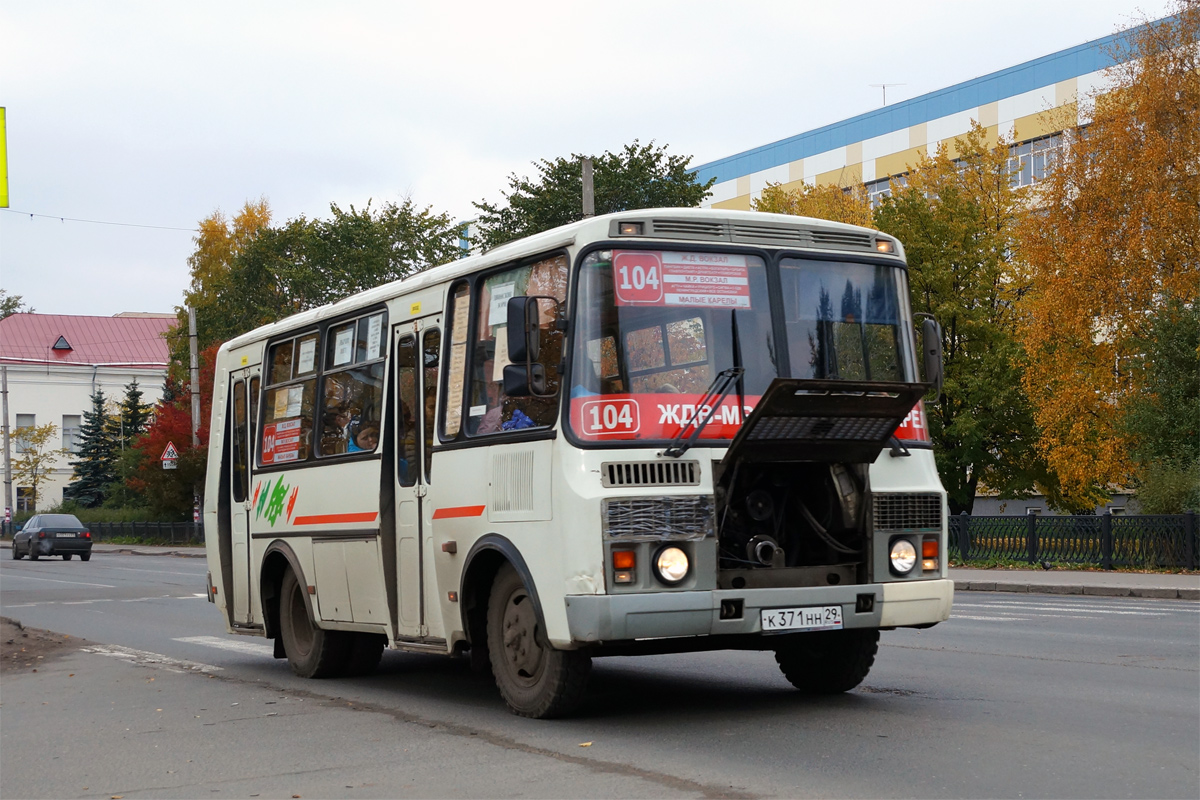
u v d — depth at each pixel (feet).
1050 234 110.73
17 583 98.17
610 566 24.00
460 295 30.07
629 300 25.49
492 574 28.60
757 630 24.67
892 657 37.73
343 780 21.98
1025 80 178.81
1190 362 96.32
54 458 264.72
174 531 183.42
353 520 34.14
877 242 28.17
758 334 26.20
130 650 46.52
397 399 32.37
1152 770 20.70
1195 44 105.70
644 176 140.87
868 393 24.40
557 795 20.01
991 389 119.65
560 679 26.04
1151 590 66.13
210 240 240.53
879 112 202.59
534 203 140.77
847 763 21.66
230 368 43.78
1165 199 101.71
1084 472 109.09
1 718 31.24
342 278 186.70
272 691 34.81
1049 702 28.14
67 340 293.64
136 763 24.61
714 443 25.12
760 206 147.13
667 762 22.21
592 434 24.75
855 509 26.45
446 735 26.07
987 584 73.15
